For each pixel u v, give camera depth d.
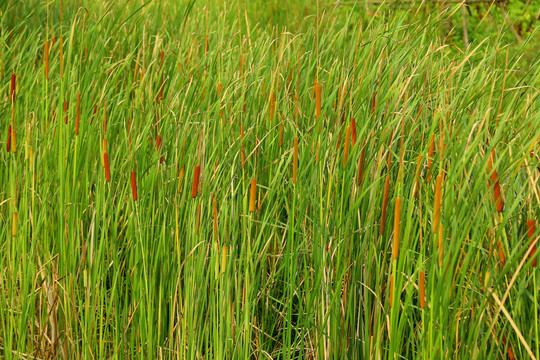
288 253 2.09
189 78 3.01
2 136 3.10
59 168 2.39
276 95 2.69
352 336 2.07
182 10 5.56
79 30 3.78
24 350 2.37
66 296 2.29
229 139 2.54
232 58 3.41
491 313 1.94
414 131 2.26
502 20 6.49
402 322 1.82
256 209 2.42
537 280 1.81
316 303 2.16
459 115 2.21
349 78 2.53
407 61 2.68
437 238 1.72
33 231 2.37
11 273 2.40
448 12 3.16
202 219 2.18
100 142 2.49
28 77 3.40
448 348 1.76
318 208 2.21
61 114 2.43
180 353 2.17
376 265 2.00
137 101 2.88
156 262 2.15
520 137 2.02
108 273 2.53
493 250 1.88
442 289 1.73
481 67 2.54
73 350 2.35
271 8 6.16
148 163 2.53
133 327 2.27
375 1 5.02
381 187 2.18
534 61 2.59
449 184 1.67
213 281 2.13
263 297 2.36
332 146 2.21
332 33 3.36
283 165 2.47
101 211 2.51
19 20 4.90
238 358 2.17
